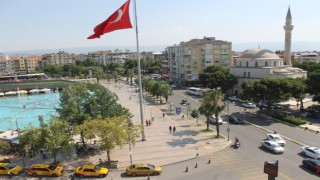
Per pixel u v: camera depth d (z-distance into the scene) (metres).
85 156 56.38
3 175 49.09
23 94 163.62
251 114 89.94
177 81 176.12
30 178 47.84
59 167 49.12
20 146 51.34
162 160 53.34
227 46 154.75
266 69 111.50
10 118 106.12
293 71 110.75
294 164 50.31
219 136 67.12
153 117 89.06
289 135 67.50
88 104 60.12
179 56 170.38
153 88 115.38
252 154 55.62
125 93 146.88
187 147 59.94
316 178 44.75
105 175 47.38
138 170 47.16
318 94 86.81
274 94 82.75
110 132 48.88
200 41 160.75
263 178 44.84
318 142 61.97
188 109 95.50
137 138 66.62
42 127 50.16
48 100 141.88
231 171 47.84
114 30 51.88
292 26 121.31
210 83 125.06
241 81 122.50
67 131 55.16
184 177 46.06
